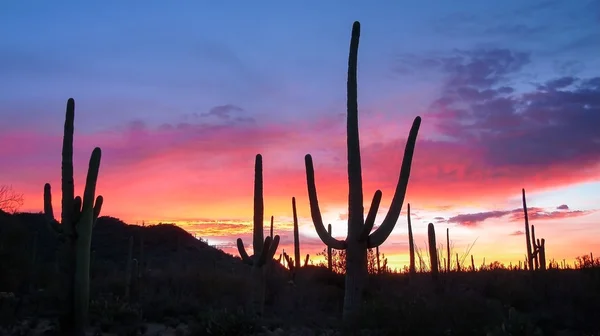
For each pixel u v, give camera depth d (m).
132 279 31.70
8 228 27.02
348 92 16.03
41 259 37.53
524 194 36.84
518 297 24.97
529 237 36.38
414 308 14.39
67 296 15.84
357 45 16.16
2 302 21.02
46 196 17.34
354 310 14.85
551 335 19.88
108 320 20.50
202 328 18.69
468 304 14.85
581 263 31.84
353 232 15.28
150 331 20.58
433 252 25.02
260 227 23.17
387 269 33.09
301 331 20.45
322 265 36.06
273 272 31.34
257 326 19.50
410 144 15.28
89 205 16.09
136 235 67.12
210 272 32.62
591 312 23.19
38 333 17.55
